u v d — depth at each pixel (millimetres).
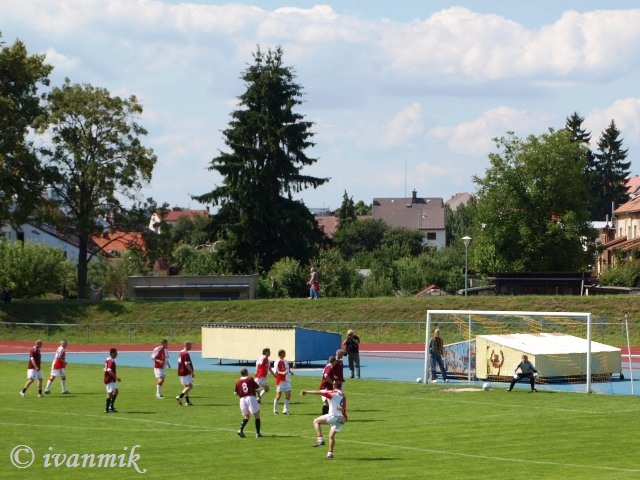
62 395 46906
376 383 51312
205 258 114250
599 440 32594
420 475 26938
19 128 95750
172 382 52719
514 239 112812
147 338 86438
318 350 62562
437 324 79875
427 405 42062
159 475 27281
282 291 104312
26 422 37719
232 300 90938
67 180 97125
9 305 92625
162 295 103500
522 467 28016
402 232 183875
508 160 114875
